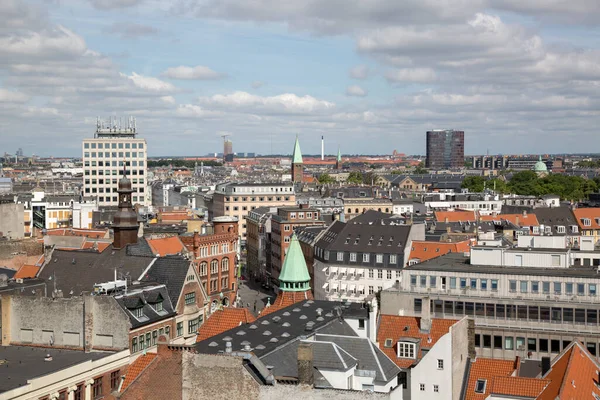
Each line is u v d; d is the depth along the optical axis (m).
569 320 117.56
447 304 124.69
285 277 138.38
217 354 74.69
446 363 91.44
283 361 78.56
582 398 81.44
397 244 195.38
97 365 95.75
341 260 199.12
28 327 106.12
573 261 146.88
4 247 156.88
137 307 108.06
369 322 96.06
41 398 85.44
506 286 122.62
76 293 124.94
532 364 97.00
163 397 75.12
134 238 143.38
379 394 68.12
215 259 190.88
